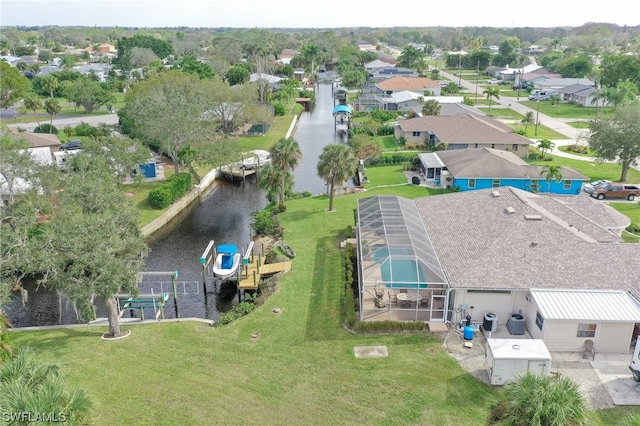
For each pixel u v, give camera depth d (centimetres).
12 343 3052
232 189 7381
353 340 3186
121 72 18875
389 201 4553
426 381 2767
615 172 7212
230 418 2525
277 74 19250
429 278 3288
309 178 7694
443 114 10394
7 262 3108
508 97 14888
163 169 7725
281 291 3922
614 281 3189
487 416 2397
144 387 2753
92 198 3500
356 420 2502
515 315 3219
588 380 2739
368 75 18188
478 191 4600
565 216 4216
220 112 9712
